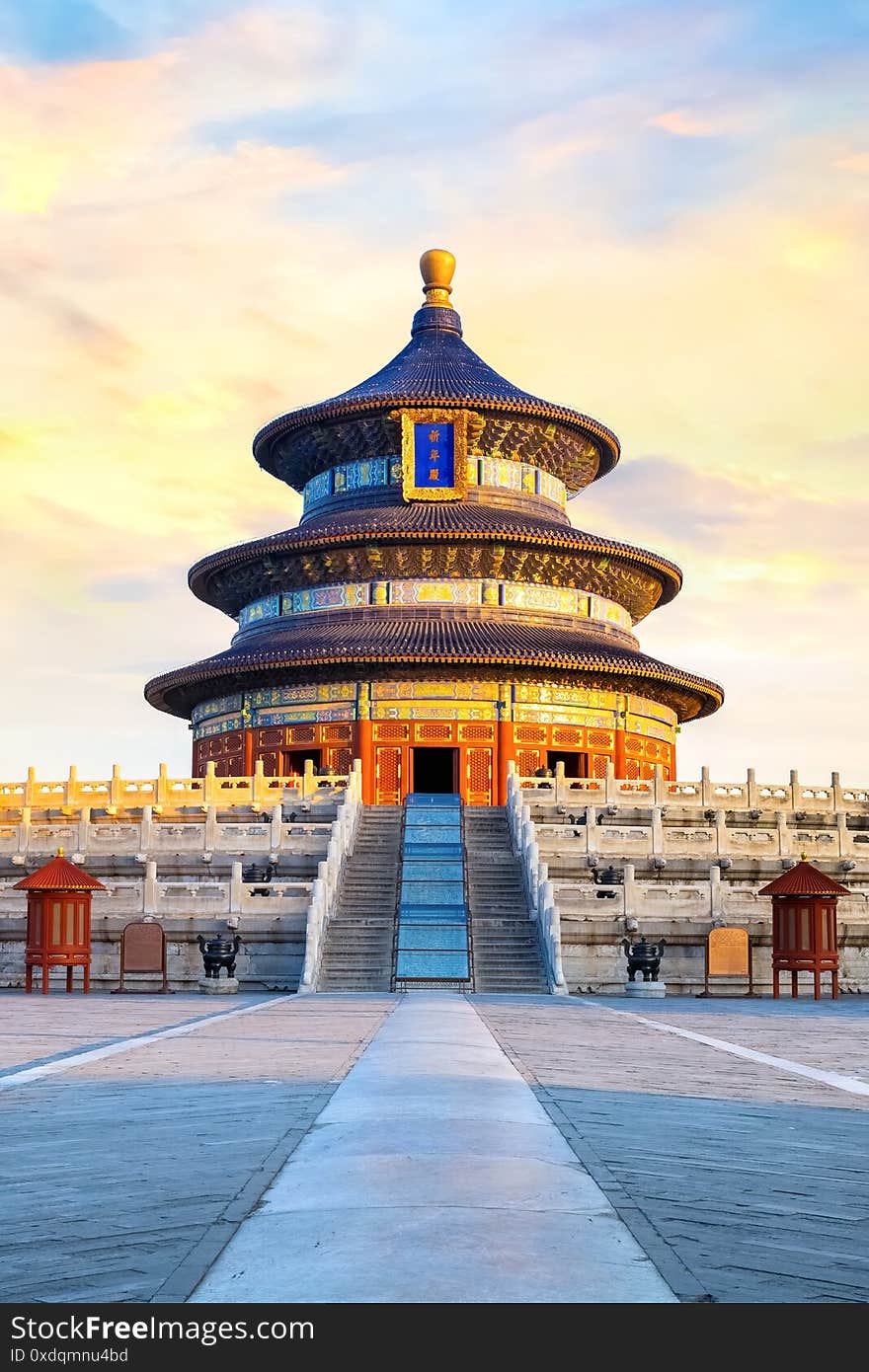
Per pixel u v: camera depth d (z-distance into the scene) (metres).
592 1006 50.56
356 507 113.31
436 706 100.62
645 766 106.94
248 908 63.66
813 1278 10.79
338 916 64.56
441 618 104.81
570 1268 10.64
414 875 68.19
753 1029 40.47
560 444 116.25
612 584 111.56
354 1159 15.35
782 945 61.38
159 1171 15.55
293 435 117.69
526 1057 28.81
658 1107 21.19
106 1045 32.19
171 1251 11.56
